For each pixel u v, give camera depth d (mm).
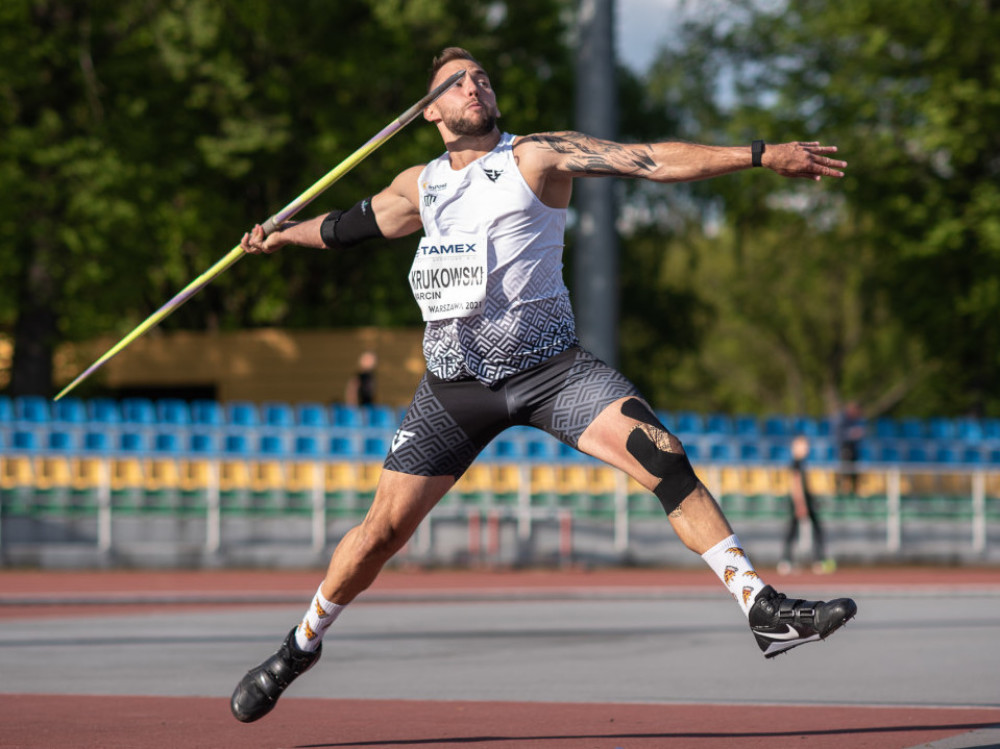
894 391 140250
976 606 32969
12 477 46594
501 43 89625
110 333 75438
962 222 78938
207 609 30703
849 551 56969
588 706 14633
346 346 71750
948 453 67875
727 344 152500
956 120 78625
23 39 66375
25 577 41094
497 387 10648
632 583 42188
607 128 57031
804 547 56125
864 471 58969
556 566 51125
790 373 148875
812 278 94438
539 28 89188
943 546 59281
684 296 107312
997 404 129000
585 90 57125
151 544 46062
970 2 79062
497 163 10461
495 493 52562
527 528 50812
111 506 46188
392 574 46719
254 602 33562
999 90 77188
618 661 19938
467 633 24719
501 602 34031
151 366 75562
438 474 10875
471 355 10617
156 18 71750
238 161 75312
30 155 65688
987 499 61375
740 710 14242
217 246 85688
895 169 80562
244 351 73875
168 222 74250
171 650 21422
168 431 51406
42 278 69250
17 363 70625
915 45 79312
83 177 66812
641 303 106000
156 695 15672
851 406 60969
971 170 81625
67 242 66375
